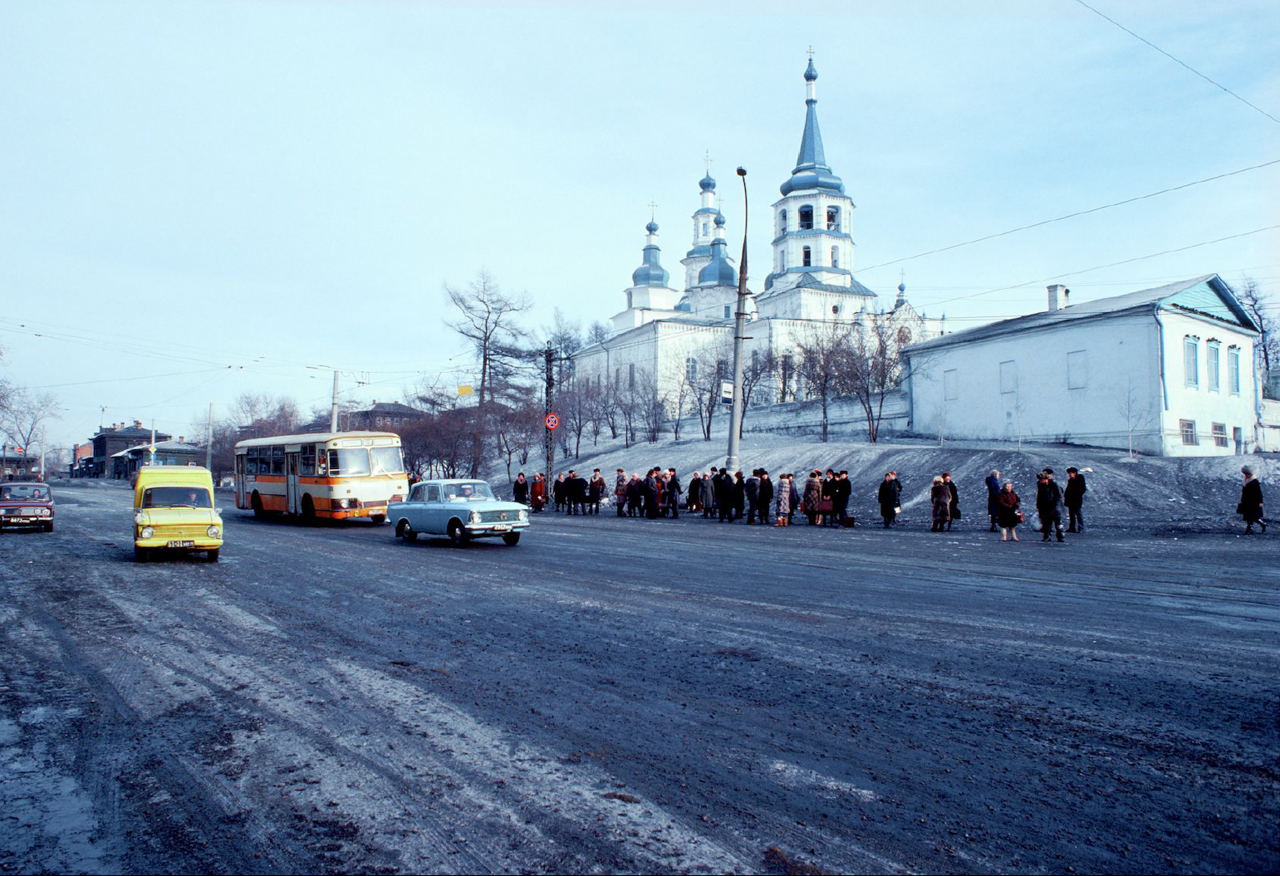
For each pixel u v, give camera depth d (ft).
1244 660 22.27
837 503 77.61
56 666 24.07
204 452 307.17
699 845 12.19
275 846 12.42
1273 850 11.73
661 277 279.49
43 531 78.23
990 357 132.05
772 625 28.19
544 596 35.42
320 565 48.29
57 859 12.07
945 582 38.11
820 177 227.20
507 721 18.25
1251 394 127.03
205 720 18.70
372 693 20.67
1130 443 103.91
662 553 53.47
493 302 175.42
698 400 184.24
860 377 143.95
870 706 18.80
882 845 12.08
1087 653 23.34
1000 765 15.11
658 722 17.99
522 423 171.42
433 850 12.19
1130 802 13.42
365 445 83.51
